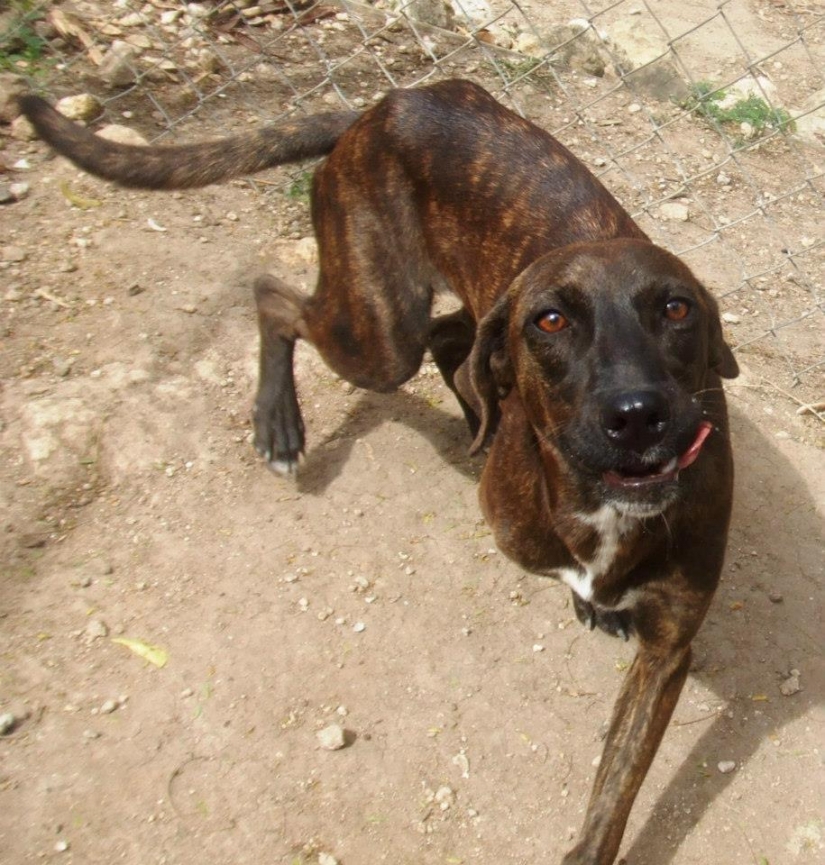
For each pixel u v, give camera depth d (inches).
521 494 33.3
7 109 54.8
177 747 33.6
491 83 62.7
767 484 42.8
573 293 29.0
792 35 75.9
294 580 38.2
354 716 34.8
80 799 32.2
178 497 40.3
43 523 39.1
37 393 42.4
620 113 62.1
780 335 49.1
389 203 38.5
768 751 34.9
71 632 36.2
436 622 37.5
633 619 32.6
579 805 33.3
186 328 45.7
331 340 40.7
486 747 34.4
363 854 31.7
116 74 58.4
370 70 62.6
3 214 50.1
